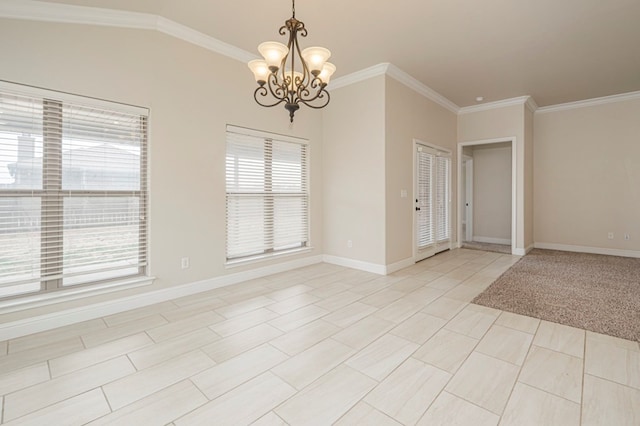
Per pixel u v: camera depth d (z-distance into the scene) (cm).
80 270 269
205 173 346
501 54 373
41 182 250
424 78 449
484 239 709
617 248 538
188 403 164
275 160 423
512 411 158
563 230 587
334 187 473
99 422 151
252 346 224
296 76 224
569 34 326
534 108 589
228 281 370
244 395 171
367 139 428
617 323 258
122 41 284
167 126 314
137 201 300
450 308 296
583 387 177
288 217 442
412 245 476
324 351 217
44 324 248
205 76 343
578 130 565
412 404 164
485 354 213
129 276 300
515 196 548
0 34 229
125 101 287
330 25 310
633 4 273
